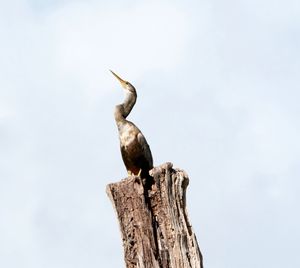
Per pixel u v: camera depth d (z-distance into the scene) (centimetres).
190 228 2134
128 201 2167
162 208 2150
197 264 2098
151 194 2166
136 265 2127
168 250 2119
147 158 2319
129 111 2398
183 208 2148
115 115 2369
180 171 2172
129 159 2322
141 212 2147
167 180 2155
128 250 2139
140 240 2131
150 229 2134
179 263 2100
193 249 2111
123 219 2159
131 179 2180
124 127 2339
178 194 2148
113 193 2177
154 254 2119
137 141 2311
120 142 2333
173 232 2125
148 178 2197
